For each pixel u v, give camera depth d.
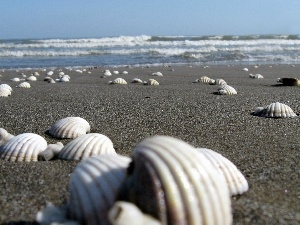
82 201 0.12
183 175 0.11
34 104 0.42
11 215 0.14
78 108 0.39
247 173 0.19
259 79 0.73
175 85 0.63
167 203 0.10
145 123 0.31
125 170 0.12
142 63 1.19
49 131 0.28
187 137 0.27
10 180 0.18
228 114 0.35
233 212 0.14
